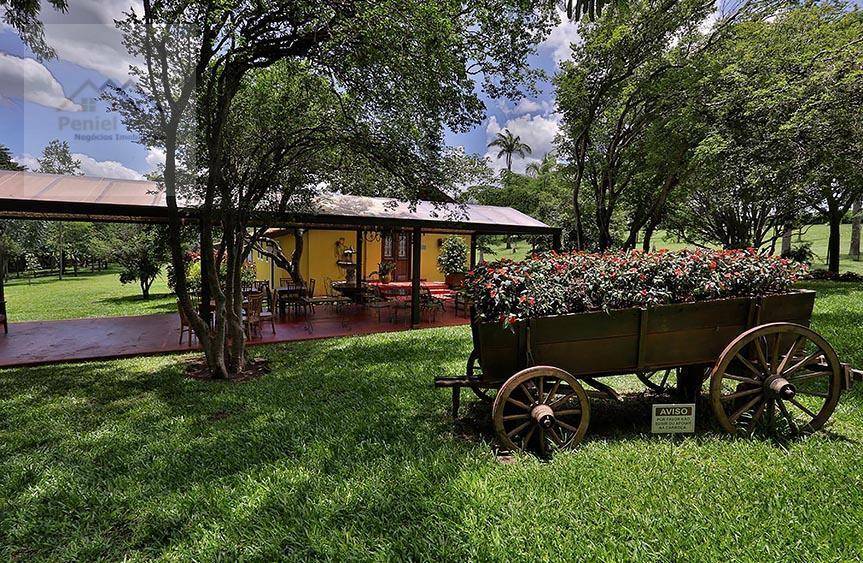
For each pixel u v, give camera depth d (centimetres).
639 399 420
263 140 601
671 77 797
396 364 600
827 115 680
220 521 241
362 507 246
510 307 312
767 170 820
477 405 416
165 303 1407
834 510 228
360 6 421
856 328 688
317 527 229
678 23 770
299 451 327
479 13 513
